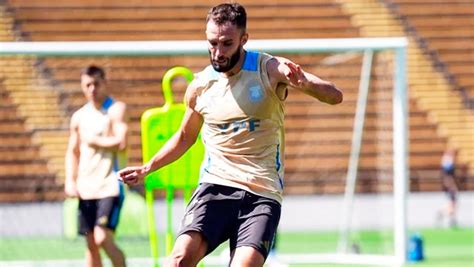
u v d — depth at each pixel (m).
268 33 65.94
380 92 41.41
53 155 50.25
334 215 56.59
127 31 64.00
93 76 24.89
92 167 24.80
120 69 49.88
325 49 35.69
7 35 62.19
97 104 25.05
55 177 50.25
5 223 47.38
